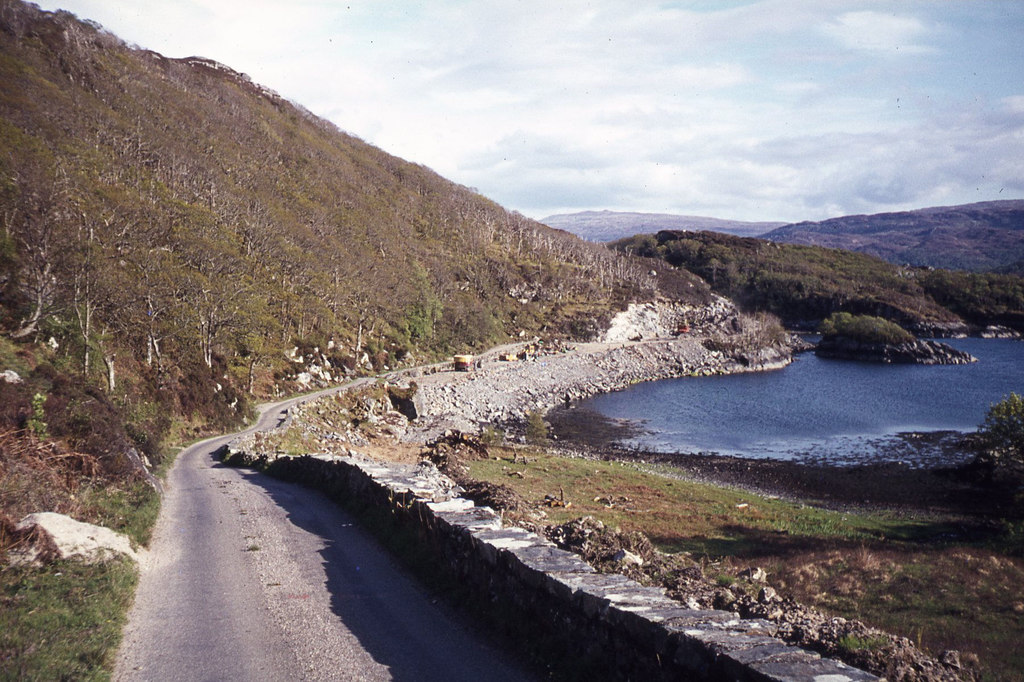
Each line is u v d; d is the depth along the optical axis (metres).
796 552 23.44
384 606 10.22
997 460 47.53
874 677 5.29
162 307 56.53
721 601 9.49
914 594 17.28
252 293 76.06
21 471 15.12
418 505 13.30
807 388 109.88
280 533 15.45
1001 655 12.80
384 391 74.38
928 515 39.47
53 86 105.50
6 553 10.84
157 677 7.84
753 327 169.12
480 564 10.05
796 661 5.54
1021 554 26.06
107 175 79.75
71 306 42.00
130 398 43.81
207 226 83.38
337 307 99.88
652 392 107.19
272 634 9.18
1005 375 124.38
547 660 7.79
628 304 172.75
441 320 127.50
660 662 6.33
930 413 84.50
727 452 61.44
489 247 197.12
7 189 47.25
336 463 21.81
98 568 11.32
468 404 83.56
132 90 141.38
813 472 52.22
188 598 10.83
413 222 192.62
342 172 195.38
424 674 7.75
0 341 30.56
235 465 35.59
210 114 167.00
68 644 8.33
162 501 20.33
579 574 8.32
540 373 109.62
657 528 26.48
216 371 62.78
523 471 37.69
